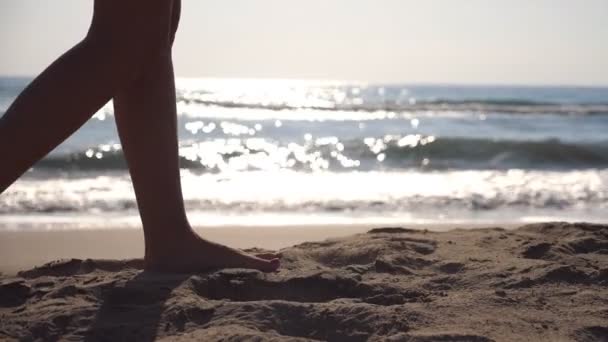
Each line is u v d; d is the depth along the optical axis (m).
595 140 11.84
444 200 6.09
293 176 8.13
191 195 6.18
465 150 10.84
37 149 1.52
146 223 1.93
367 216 5.19
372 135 13.70
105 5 1.60
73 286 1.80
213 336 1.45
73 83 1.55
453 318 1.61
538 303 1.74
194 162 9.23
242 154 10.35
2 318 1.59
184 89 41.22
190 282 1.81
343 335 1.54
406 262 2.15
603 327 1.57
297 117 17.34
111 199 5.69
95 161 8.44
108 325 1.57
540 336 1.51
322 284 1.87
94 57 1.58
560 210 5.68
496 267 2.06
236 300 1.81
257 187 6.91
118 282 1.83
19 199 5.61
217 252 1.99
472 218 5.17
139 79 1.80
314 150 10.91
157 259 1.93
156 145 1.85
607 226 2.74
